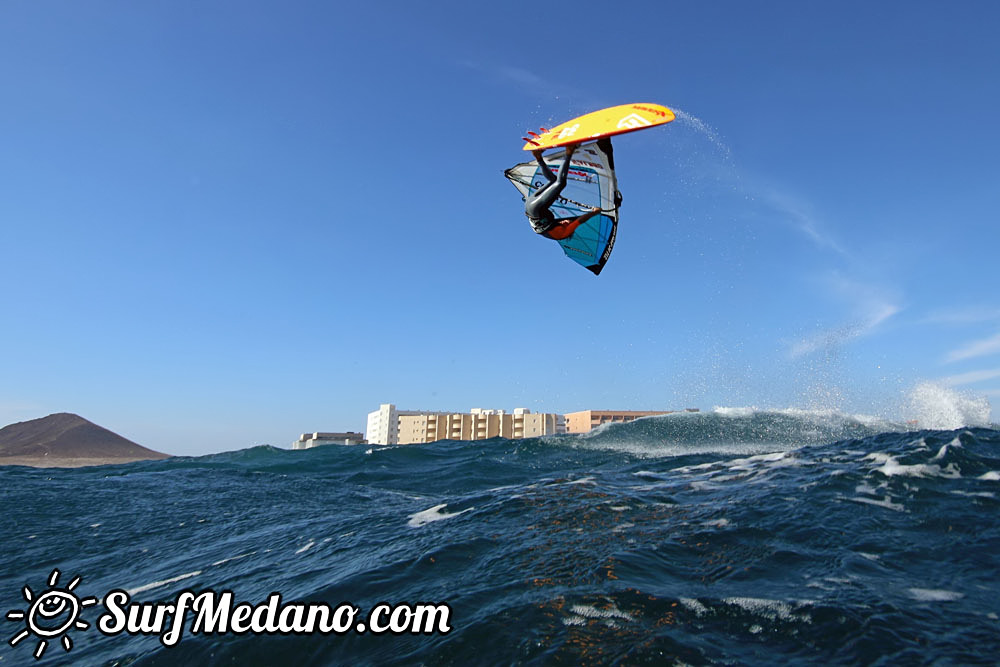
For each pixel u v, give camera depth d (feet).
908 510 18.01
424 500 31.37
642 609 12.26
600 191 24.20
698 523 18.10
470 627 11.99
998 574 13.41
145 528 26.66
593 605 12.55
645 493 22.57
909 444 26.35
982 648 10.19
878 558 14.67
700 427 50.39
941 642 10.45
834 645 10.52
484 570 15.34
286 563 19.06
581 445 50.47
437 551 17.24
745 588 13.16
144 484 38.27
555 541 17.13
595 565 14.89
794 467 25.44
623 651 10.57
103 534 25.82
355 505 30.12
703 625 11.51
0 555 22.97
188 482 39.17
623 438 51.83
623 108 23.26
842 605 12.00
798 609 11.94
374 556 17.93
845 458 25.73
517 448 54.03
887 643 10.45
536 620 12.00
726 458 34.78
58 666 13.76
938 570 13.82
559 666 10.18
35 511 29.91
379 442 417.28
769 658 10.19
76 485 37.63
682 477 26.27
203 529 26.02
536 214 24.98
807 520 17.67
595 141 22.67
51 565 21.85
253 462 60.59
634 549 15.98
